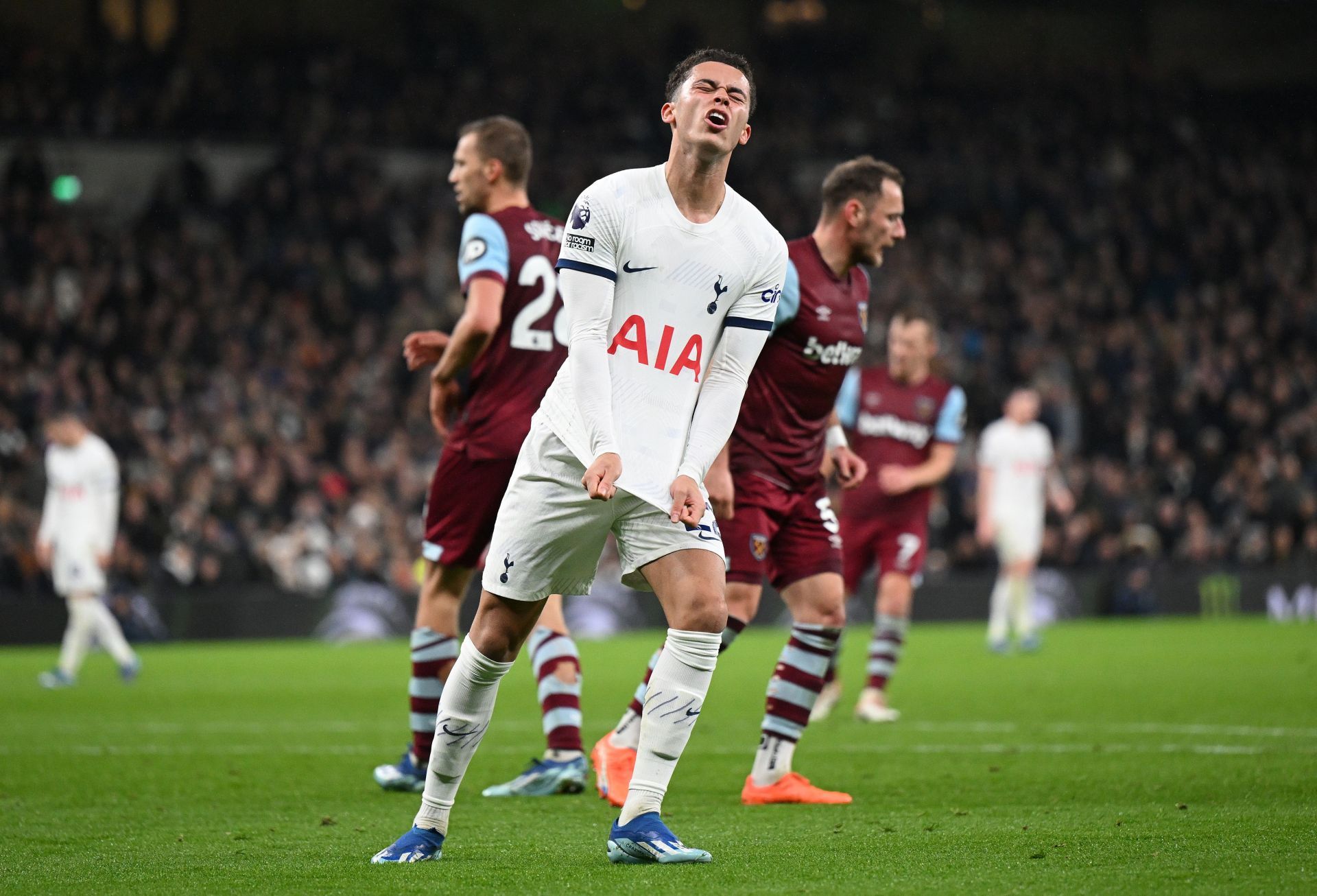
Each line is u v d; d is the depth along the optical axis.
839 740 13.93
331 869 7.42
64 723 16.00
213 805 10.05
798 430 10.50
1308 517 41.22
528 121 52.97
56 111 47.50
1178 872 7.03
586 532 7.45
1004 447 27.66
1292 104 61.84
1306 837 8.04
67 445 22.45
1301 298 52.00
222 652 29.69
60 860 7.80
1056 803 9.62
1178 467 42.84
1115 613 39.06
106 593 31.47
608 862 7.54
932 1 61.34
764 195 51.78
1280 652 25.67
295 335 42.19
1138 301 52.34
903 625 16.25
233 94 49.81
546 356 10.73
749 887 6.78
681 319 7.58
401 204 48.28
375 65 52.81
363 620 33.97
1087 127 58.81
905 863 7.39
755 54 59.06
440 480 10.69
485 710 7.57
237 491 34.84
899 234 10.56
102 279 41.53
